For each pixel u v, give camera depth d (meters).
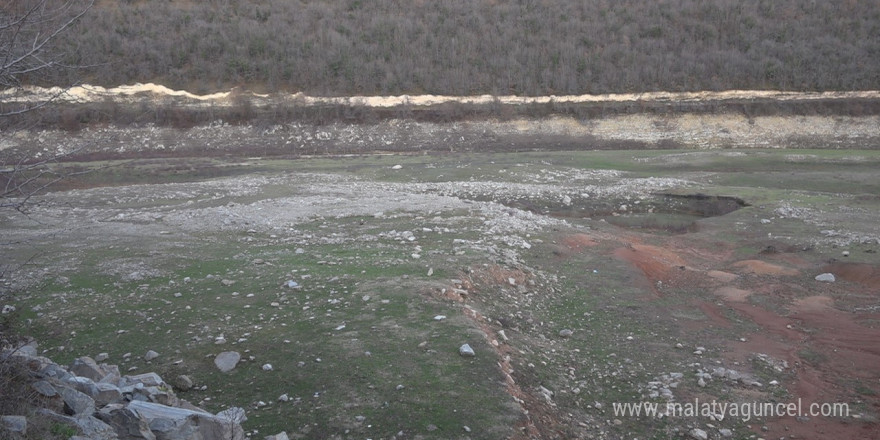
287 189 30.34
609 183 33.22
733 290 17.05
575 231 22.00
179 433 7.17
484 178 35.03
